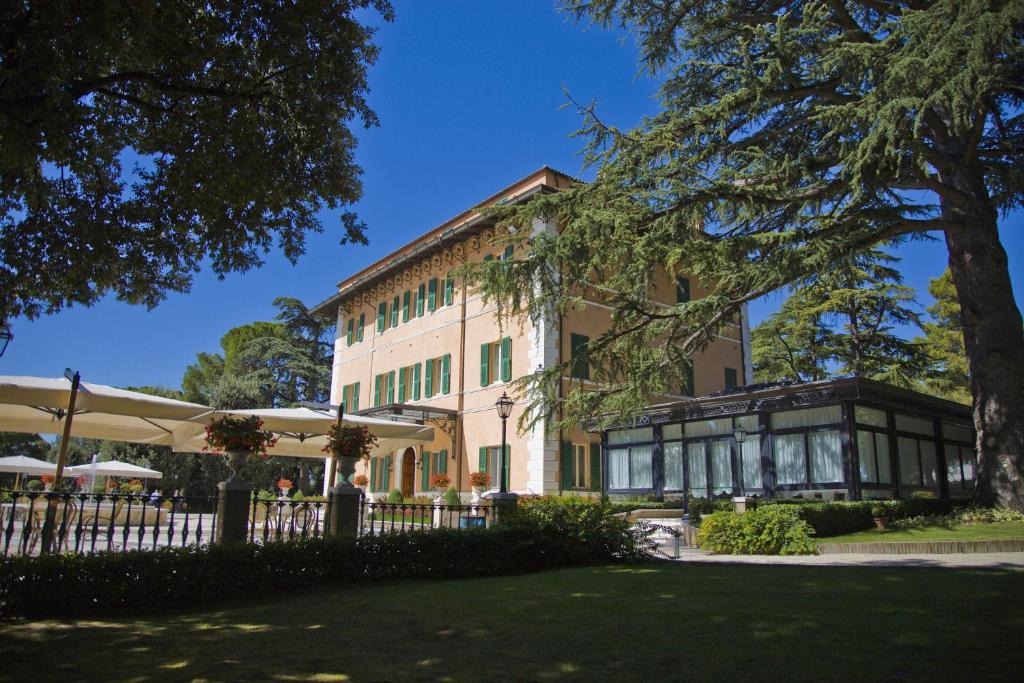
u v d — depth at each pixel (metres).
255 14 8.60
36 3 6.33
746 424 18.72
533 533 9.16
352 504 8.75
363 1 9.27
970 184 14.28
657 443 20.81
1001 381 14.11
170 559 6.34
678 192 11.74
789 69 11.88
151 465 33.56
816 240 11.38
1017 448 13.76
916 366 26.14
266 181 9.61
